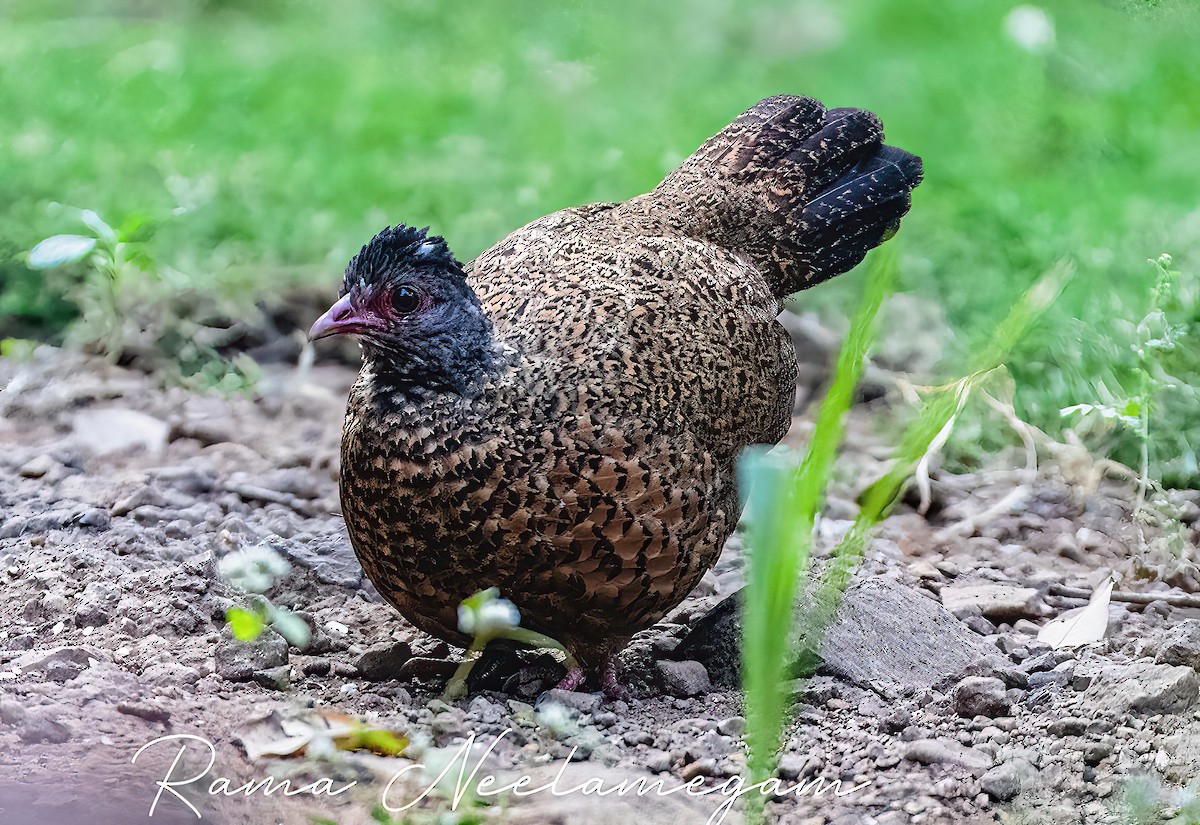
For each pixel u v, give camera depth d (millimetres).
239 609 8062
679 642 9430
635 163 20234
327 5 32156
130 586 9711
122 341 14648
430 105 24797
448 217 18250
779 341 9695
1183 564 10617
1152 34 23922
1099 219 17719
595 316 8594
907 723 8297
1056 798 7574
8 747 7426
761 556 5414
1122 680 8547
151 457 12797
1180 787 7570
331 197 19281
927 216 18172
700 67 27516
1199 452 12086
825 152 10641
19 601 9516
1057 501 12062
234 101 25016
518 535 8016
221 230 17938
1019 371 13281
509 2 29953
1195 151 21453
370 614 9922
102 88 25625
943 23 28922
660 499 8180
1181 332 11852
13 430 13289
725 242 10266
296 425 13617
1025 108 22875
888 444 13047
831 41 28578
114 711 7930
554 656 9266
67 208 16344
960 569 10875
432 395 8070
